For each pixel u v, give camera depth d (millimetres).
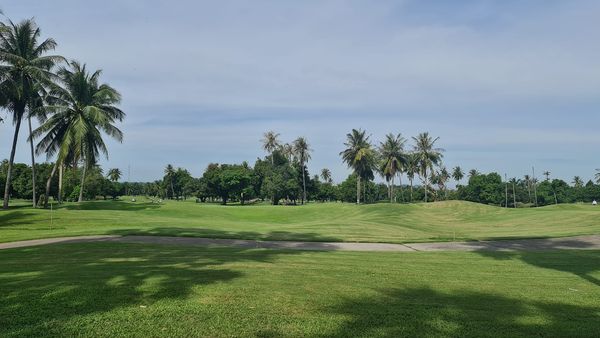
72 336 5508
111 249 14633
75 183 81188
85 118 39250
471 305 7508
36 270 9984
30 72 35625
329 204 56812
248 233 21047
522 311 7219
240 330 5859
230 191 98625
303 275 9891
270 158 105938
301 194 102625
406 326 6207
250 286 8398
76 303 6902
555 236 21031
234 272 9938
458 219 42062
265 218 46656
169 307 6777
